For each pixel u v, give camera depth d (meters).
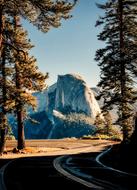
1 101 29.58
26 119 31.56
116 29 32.22
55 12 22.31
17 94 29.86
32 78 31.12
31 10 22.58
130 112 30.28
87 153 22.92
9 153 28.27
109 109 31.22
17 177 9.79
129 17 32.50
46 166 13.20
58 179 9.30
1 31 23.80
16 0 21.64
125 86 30.91
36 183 8.54
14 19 31.06
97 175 10.21
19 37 29.09
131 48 31.00
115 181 8.85
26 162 15.18
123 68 31.00
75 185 8.15
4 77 29.78
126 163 14.47
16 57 29.78
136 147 15.95
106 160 16.25
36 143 43.12
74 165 13.62
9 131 29.34
